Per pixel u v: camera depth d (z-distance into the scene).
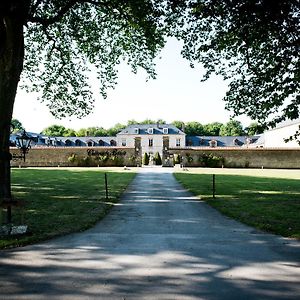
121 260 5.57
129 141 78.19
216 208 11.42
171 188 18.25
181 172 33.16
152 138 77.69
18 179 23.30
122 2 12.49
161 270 5.09
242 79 13.31
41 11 14.64
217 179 24.25
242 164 46.75
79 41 17.14
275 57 10.80
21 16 9.48
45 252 6.04
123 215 10.12
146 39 15.47
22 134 15.11
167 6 11.85
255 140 84.62
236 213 10.17
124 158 47.28
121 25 16.50
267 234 7.54
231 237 7.24
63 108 19.70
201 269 5.13
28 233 7.29
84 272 5.00
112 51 18.41
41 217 9.44
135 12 12.53
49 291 4.32
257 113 12.62
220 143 83.12
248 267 5.22
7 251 6.09
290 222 8.77
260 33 10.44
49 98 19.48
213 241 6.88
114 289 4.38
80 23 16.38
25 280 4.69
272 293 4.25
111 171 34.00
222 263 5.42
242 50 12.24
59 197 13.98
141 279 4.73
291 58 10.53
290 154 46.72
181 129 83.00
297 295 4.20
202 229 8.10
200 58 13.86
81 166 46.72
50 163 47.50
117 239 7.04
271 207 11.41
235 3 9.66
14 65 9.62
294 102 10.70
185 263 5.41
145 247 6.39
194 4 10.77
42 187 18.03
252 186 19.05
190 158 47.19
